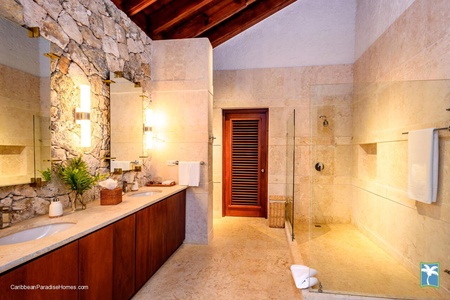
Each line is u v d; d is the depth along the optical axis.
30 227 1.55
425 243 2.24
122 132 2.78
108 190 2.14
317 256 2.79
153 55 3.46
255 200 4.71
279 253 3.08
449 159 2.06
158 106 3.45
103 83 2.47
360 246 3.04
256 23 4.32
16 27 1.59
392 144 2.72
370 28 3.54
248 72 4.42
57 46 1.91
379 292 2.12
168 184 3.21
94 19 2.34
